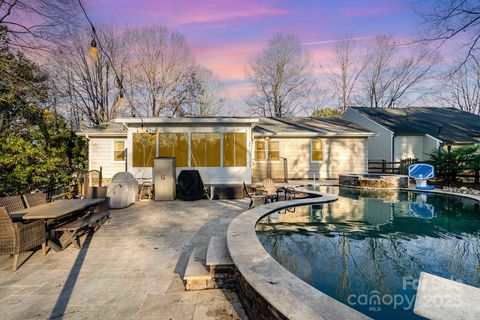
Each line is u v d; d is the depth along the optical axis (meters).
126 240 5.04
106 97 26.67
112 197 7.82
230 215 7.00
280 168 14.60
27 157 9.48
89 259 4.16
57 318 2.66
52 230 4.69
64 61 20.19
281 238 5.06
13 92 10.43
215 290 3.24
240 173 10.95
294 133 14.46
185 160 10.91
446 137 17.45
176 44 29.38
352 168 15.16
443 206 7.91
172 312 2.78
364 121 20.94
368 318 1.96
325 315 2.01
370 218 6.48
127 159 10.89
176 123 10.87
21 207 4.87
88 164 13.91
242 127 11.01
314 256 4.19
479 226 5.81
